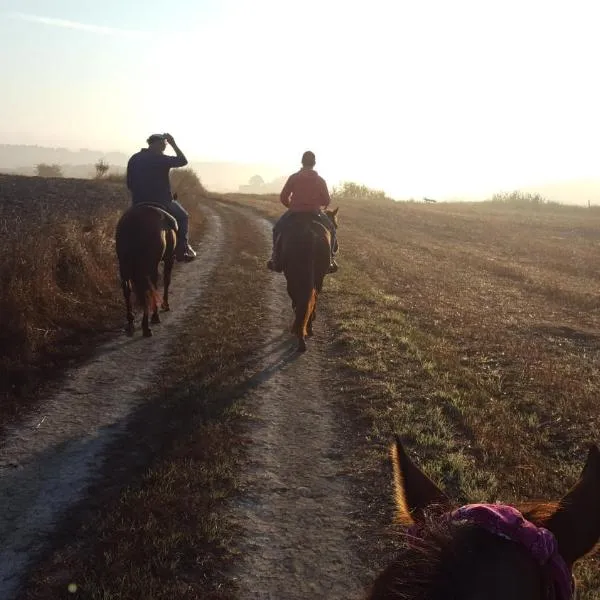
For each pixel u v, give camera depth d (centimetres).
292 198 948
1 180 3766
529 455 621
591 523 149
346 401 752
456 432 664
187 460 595
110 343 960
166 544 462
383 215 4288
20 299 930
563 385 836
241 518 507
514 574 124
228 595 417
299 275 870
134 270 918
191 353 914
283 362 892
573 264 2445
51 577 429
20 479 564
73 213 1803
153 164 995
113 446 629
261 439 649
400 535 154
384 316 1168
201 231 2478
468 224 3997
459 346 1037
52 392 763
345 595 422
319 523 504
